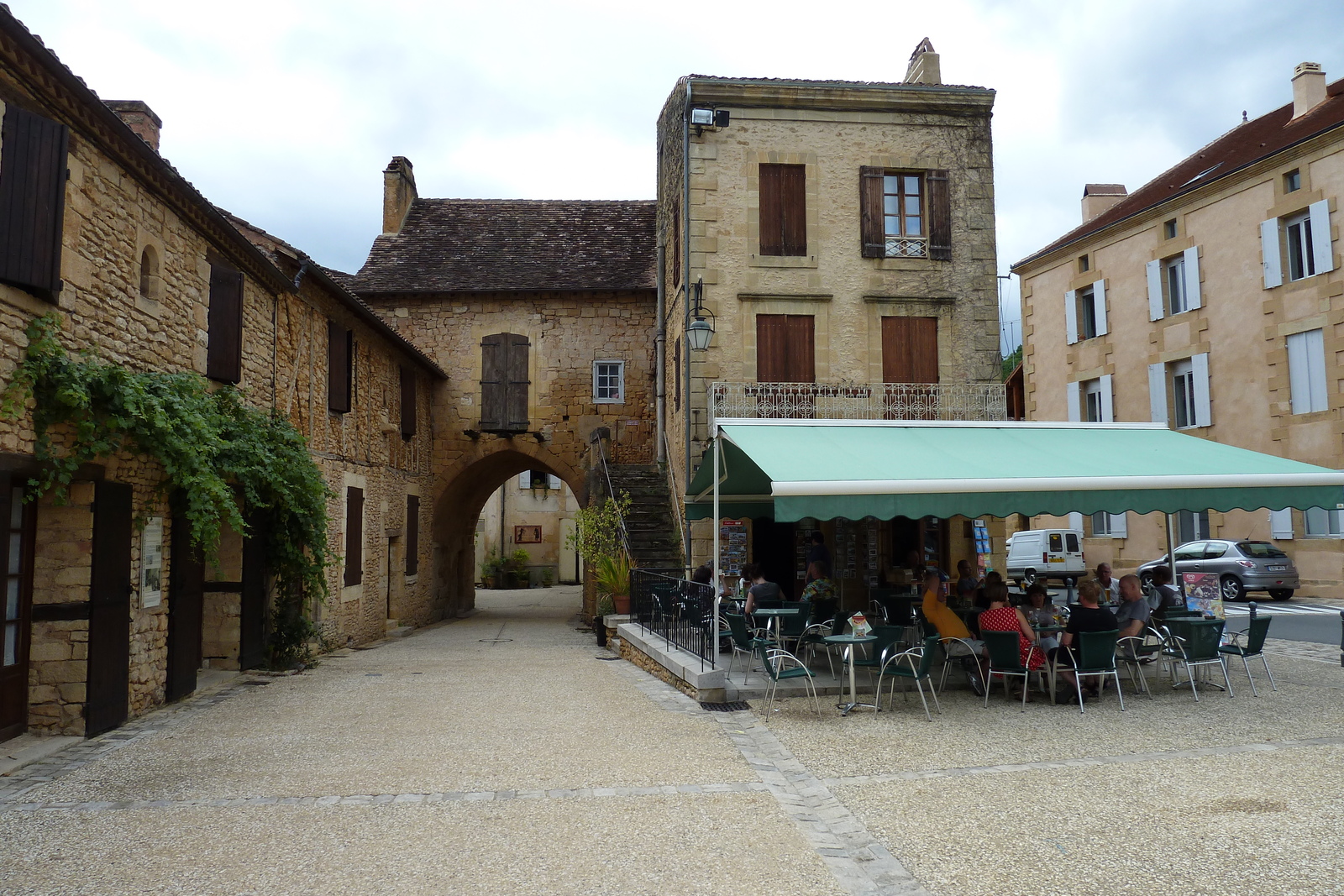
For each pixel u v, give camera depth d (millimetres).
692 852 4707
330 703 9227
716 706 8711
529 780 6074
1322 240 19062
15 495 7301
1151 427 11430
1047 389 27797
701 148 15391
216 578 11305
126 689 8117
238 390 10758
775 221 15430
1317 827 4887
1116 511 8617
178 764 6586
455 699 9461
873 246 15453
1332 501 8906
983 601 11062
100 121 7508
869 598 15328
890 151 15680
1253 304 20719
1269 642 12672
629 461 21703
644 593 13430
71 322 7316
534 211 24922
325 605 14555
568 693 9844
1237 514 21562
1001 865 4508
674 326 17594
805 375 15234
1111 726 7477
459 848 4773
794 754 6773
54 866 4559
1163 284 23391
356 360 16219
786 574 15273
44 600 7496
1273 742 6820
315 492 11805
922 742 7055
